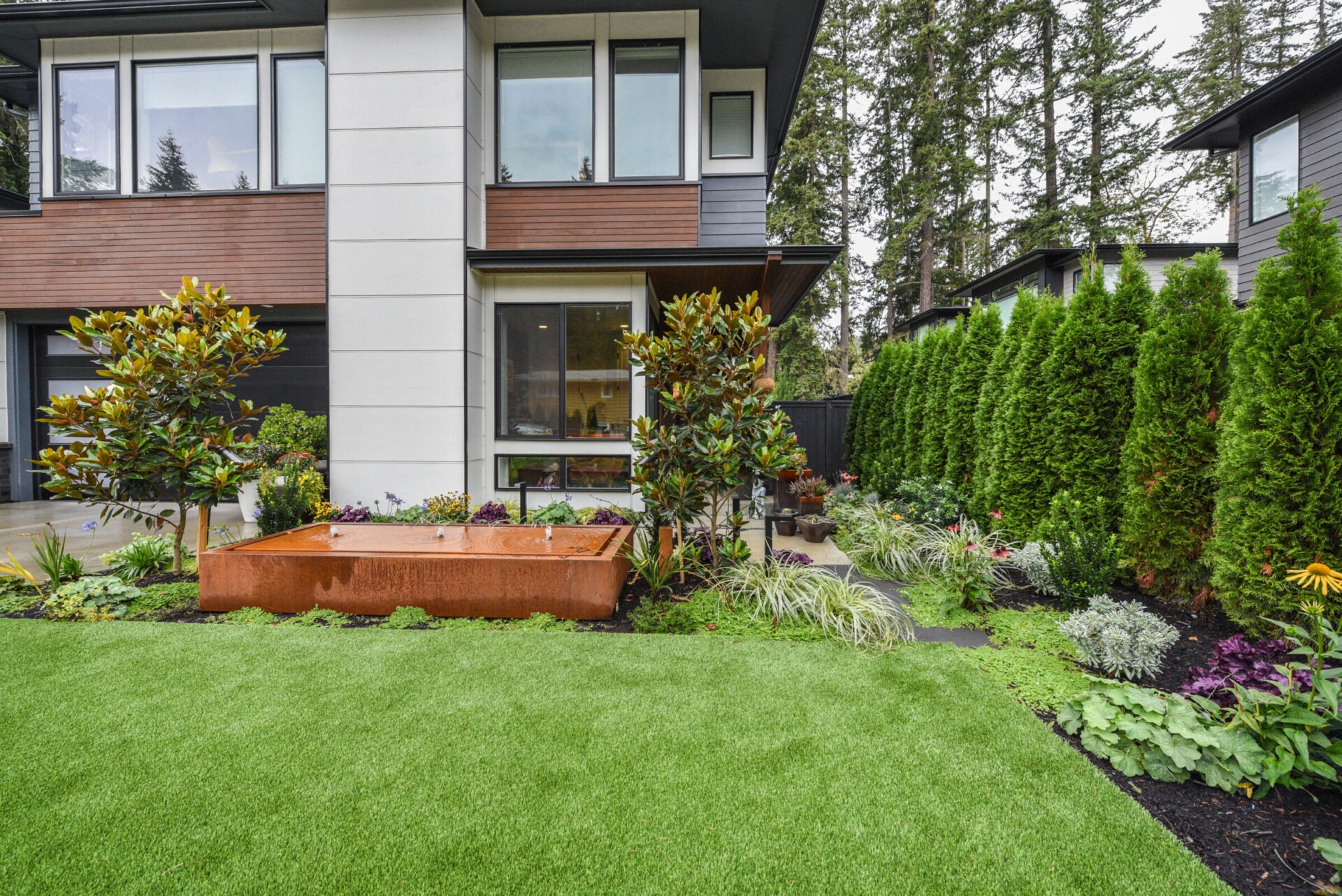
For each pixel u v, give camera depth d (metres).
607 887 1.46
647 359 4.02
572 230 6.69
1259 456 2.93
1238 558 3.04
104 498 3.95
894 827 1.67
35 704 2.35
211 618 3.46
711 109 8.08
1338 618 2.62
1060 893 1.45
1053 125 17.61
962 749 2.07
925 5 16.25
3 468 7.66
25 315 7.67
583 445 6.62
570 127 6.69
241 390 7.74
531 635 3.17
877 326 21.36
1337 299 2.82
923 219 16.73
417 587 3.53
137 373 3.82
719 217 8.02
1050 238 16.97
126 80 6.91
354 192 6.29
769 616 3.47
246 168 6.93
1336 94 7.41
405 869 1.51
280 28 6.75
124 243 6.98
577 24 6.61
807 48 7.37
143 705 2.35
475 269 6.38
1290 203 3.02
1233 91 17.23
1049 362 4.37
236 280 6.87
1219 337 3.42
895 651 2.97
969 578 3.55
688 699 2.43
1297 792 1.86
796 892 1.45
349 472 6.34
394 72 6.24
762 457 3.82
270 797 1.79
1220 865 1.56
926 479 5.77
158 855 1.56
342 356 6.33
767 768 1.95
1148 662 2.54
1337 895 1.42
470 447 6.38
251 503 6.41
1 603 3.56
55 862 1.53
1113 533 4.03
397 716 2.28
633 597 3.82
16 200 9.51
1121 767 1.96
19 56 7.23
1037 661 2.82
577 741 2.11
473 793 1.81
